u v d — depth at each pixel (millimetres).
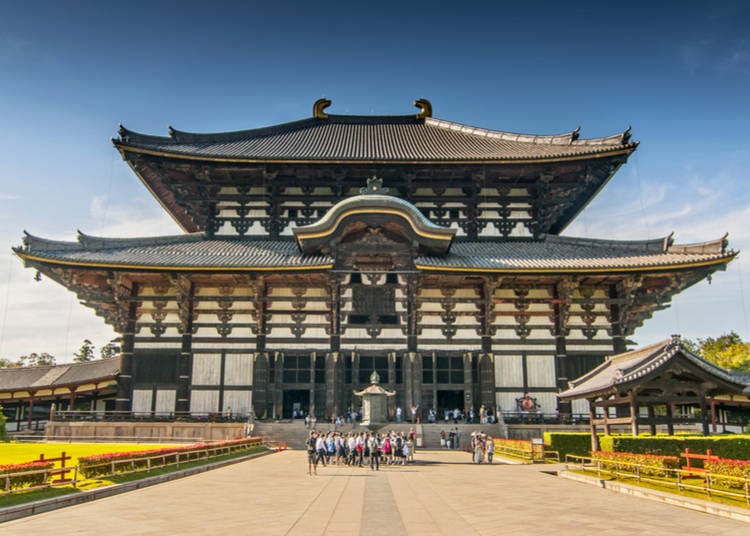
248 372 46812
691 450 24156
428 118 70000
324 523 15445
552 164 50812
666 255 46969
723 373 24703
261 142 60000
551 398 47062
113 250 47312
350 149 57906
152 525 15117
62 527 14844
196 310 47844
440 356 47625
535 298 48375
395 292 48312
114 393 62938
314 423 43125
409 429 42344
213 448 31781
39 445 39656
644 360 25500
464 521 15742
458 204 53938
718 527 14781
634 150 48906
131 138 50500
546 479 25391
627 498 19812
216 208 53375
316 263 44469
